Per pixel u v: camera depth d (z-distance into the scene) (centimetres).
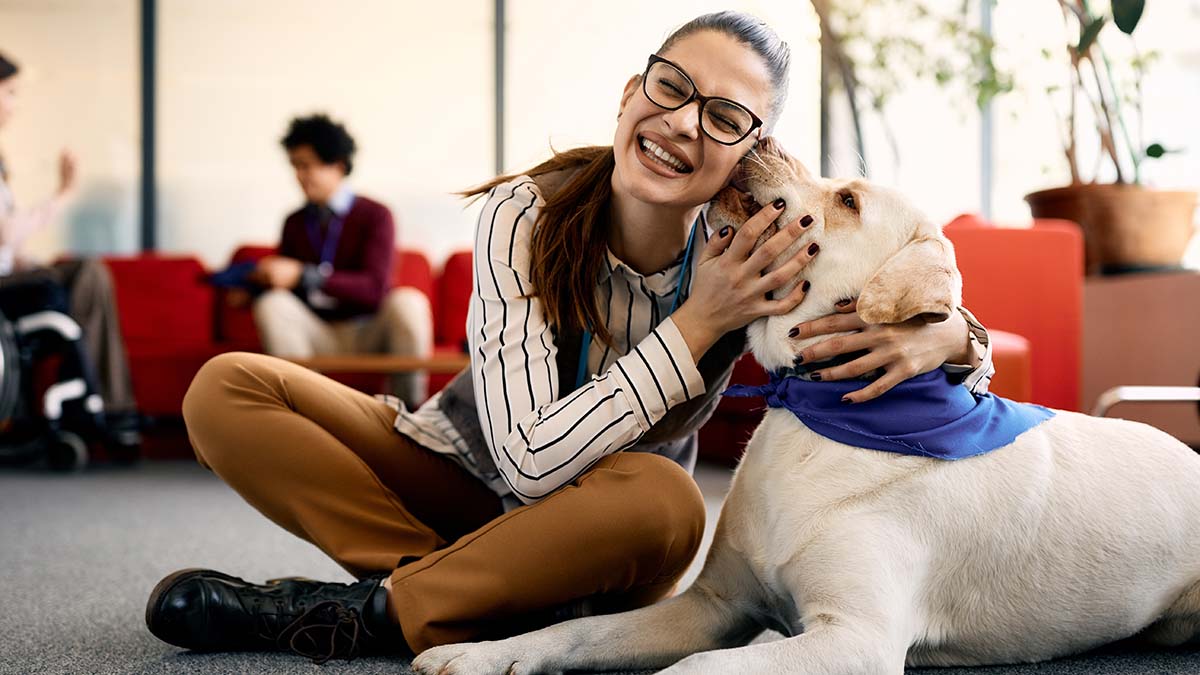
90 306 462
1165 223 398
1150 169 517
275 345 450
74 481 421
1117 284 396
